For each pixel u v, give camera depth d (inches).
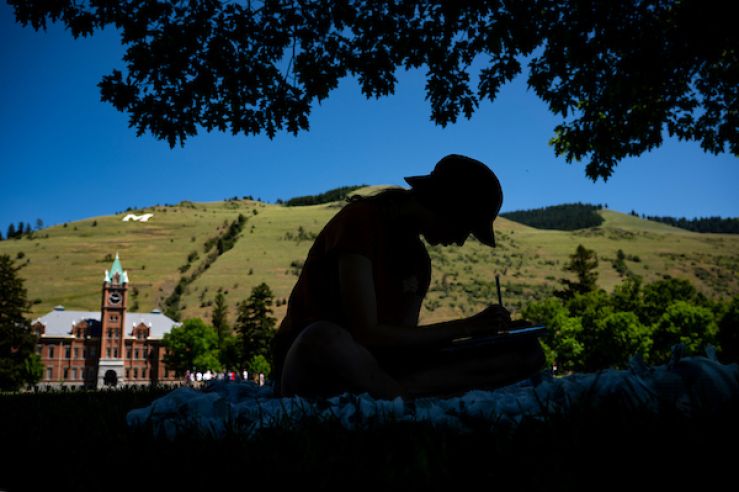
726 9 281.4
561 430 49.9
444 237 93.3
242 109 277.9
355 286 80.7
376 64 287.9
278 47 279.6
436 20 295.9
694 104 371.9
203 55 265.7
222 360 3523.6
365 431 58.1
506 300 6348.4
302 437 55.3
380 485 40.6
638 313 2632.9
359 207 87.1
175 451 52.7
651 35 307.9
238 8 271.6
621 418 50.4
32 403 140.9
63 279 7145.7
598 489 37.7
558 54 316.8
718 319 2230.6
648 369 71.5
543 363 91.7
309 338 79.2
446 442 51.1
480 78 308.8
